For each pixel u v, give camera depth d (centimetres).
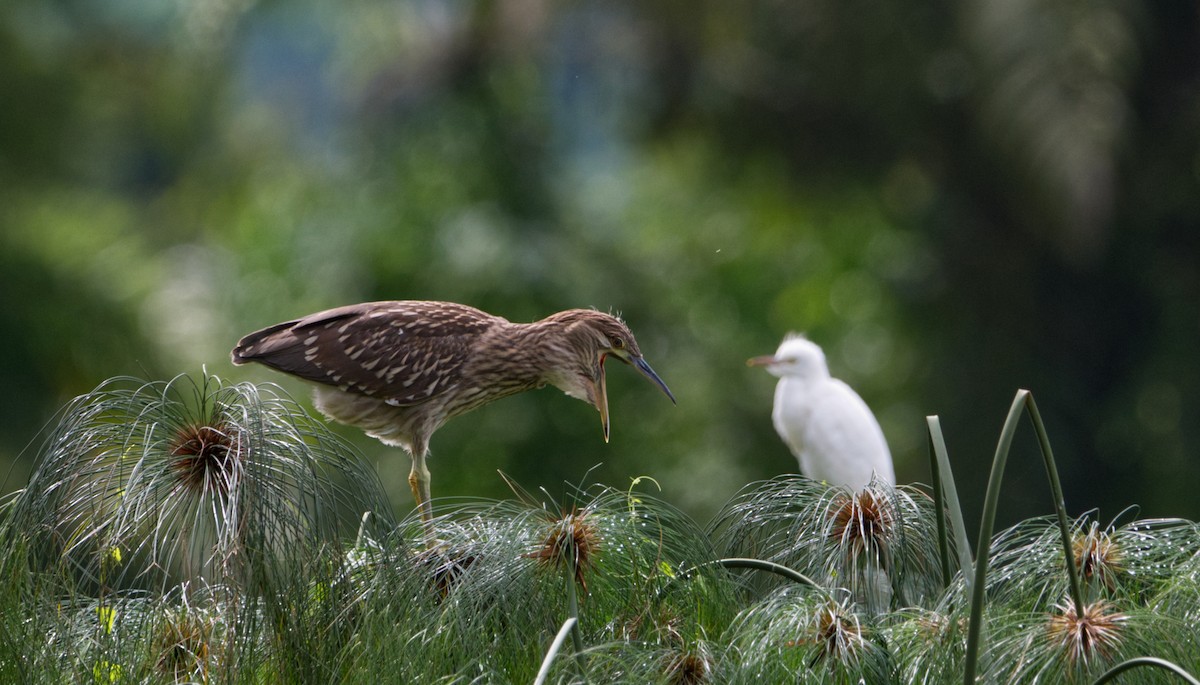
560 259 1748
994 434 1716
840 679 457
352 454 492
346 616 473
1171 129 1581
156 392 481
